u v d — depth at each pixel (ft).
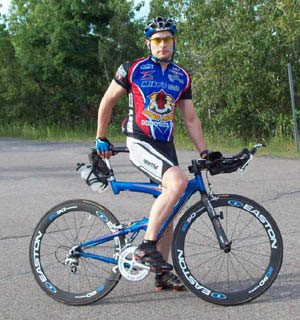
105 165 11.92
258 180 26.55
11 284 13.10
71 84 76.02
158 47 11.35
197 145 12.19
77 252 12.01
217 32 47.39
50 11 70.49
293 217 18.98
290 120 43.93
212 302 11.44
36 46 73.87
